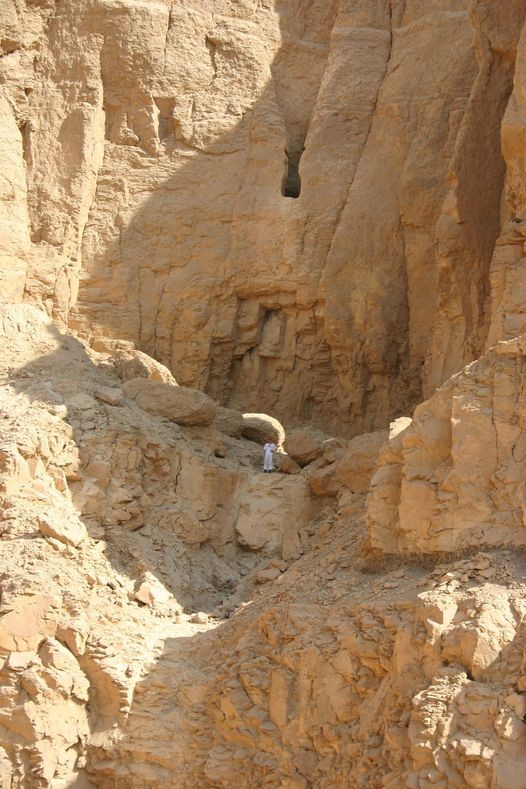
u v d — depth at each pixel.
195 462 15.89
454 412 11.97
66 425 15.14
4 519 13.93
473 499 11.68
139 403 16.45
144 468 15.53
